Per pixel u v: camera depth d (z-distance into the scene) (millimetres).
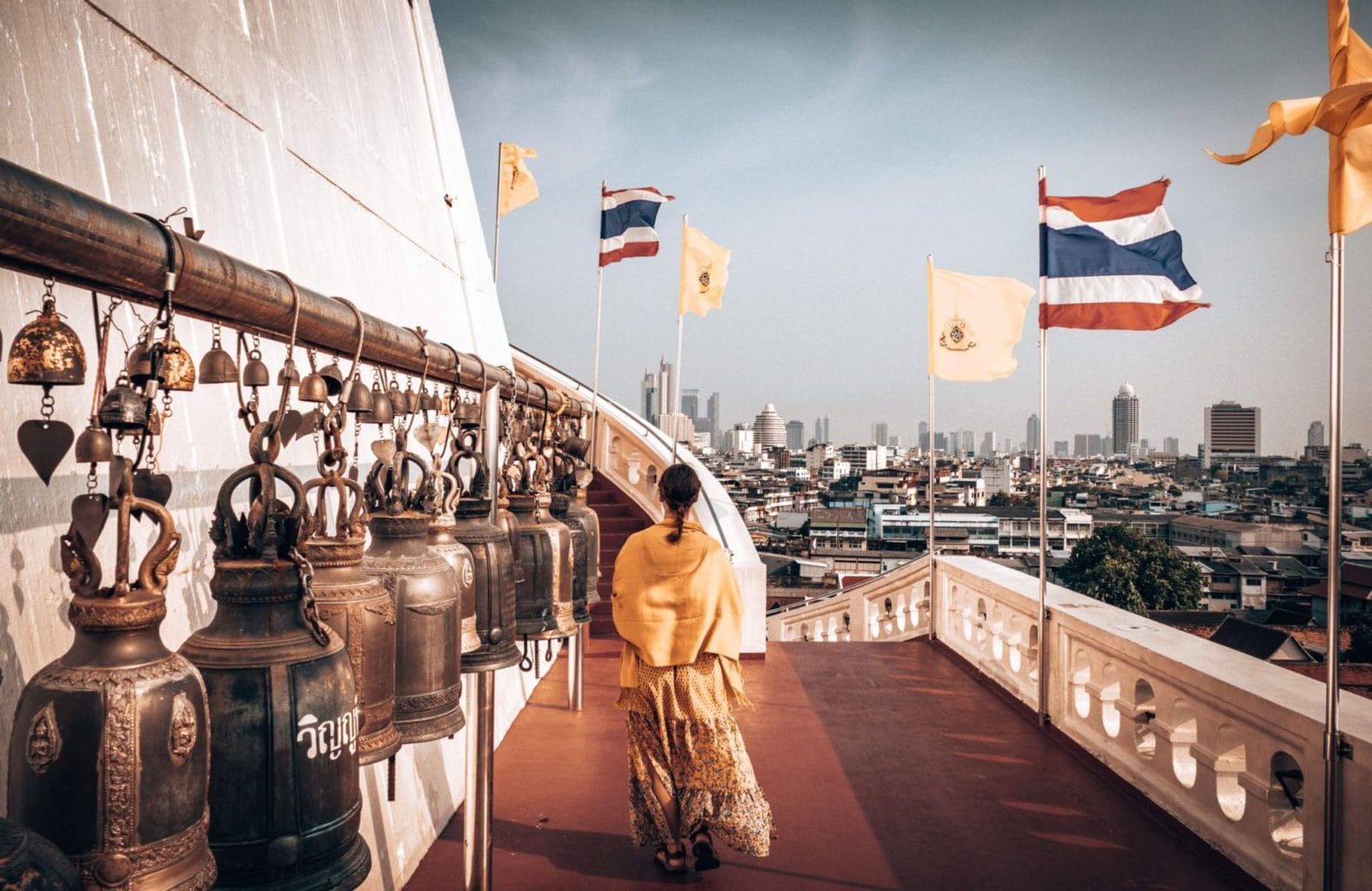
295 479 1513
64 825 1122
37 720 1139
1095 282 6191
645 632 3787
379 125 5250
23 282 1829
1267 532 118250
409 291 5137
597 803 4863
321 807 1439
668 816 3910
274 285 1615
